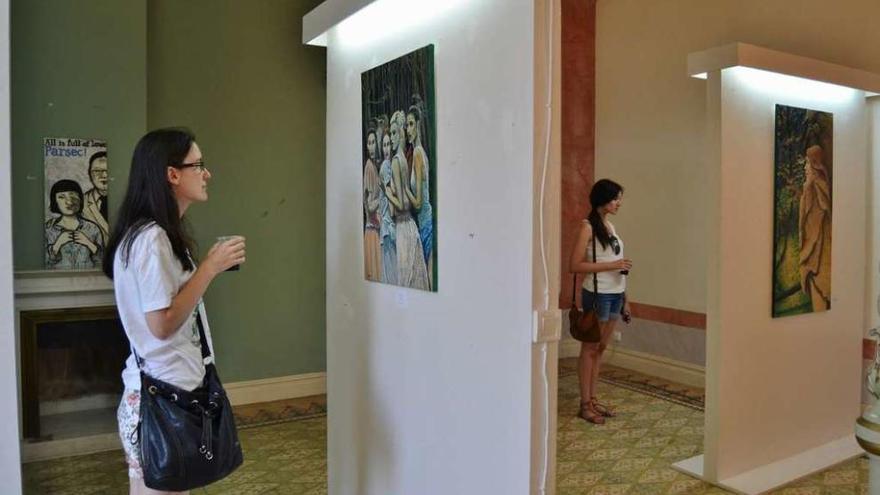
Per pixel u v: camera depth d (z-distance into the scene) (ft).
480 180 6.61
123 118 13.21
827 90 12.44
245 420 14.78
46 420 13.25
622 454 12.61
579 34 20.33
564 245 20.67
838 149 12.73
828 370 12.89
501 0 6.27
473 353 6.80
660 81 18.49
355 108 9.07
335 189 9.74
